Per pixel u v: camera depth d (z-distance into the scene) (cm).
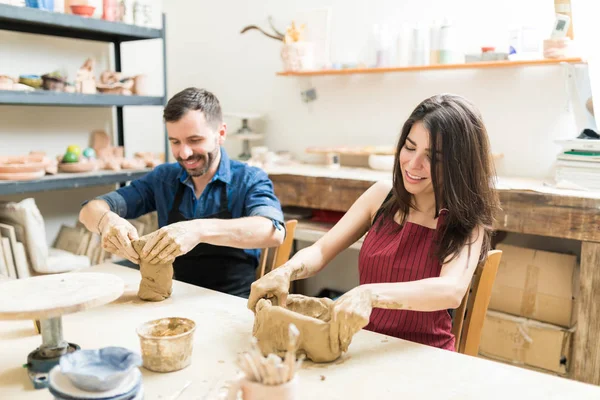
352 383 102
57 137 320
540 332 235
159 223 205
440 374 106
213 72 376
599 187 217
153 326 111
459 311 150
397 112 306
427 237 145
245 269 197
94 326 128
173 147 188
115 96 291
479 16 274
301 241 325
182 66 389
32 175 256
